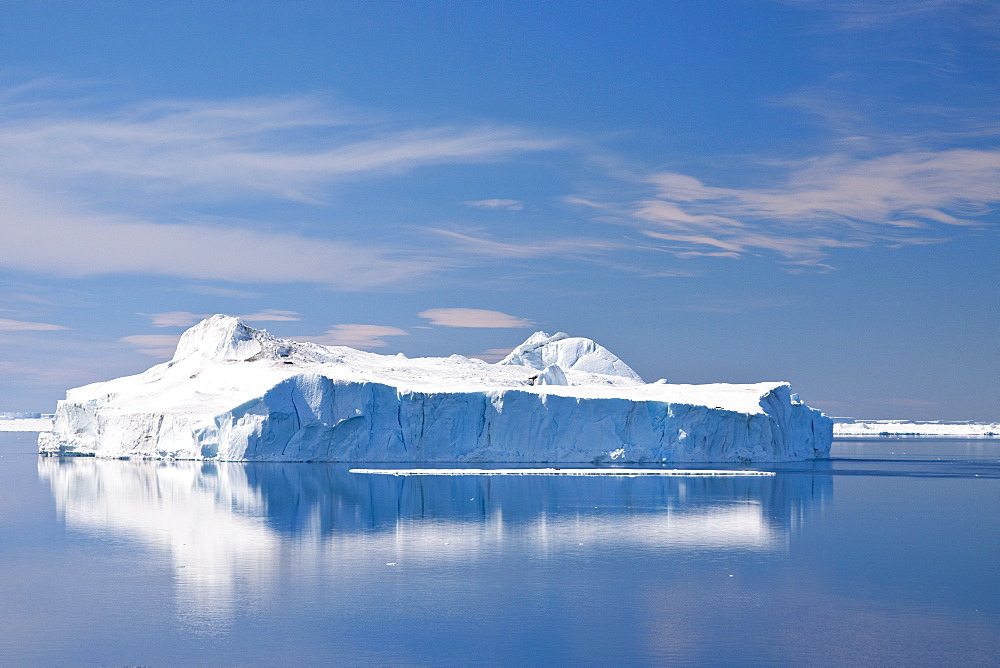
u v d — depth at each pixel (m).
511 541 57.94
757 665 35.12
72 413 136.75
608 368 168.50
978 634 38.69
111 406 127.81
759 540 58.94
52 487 87.94
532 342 184.12
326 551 54.69
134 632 38.59
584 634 38.66
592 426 104.38
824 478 100.12
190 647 36.84
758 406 110.00
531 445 104.19
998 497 84.19
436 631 39.03
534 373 142.50
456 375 131.38
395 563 51.47
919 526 65.56
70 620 40.25
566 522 65.19
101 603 42.84
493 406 105.00
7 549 55.53
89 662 35.09
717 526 64.06
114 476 98.19
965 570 50.28
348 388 106.88
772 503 76.56
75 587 45.78
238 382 124.50
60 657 35.62
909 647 37.12
